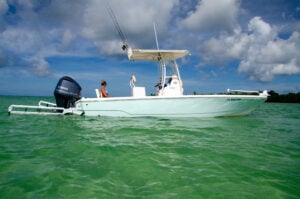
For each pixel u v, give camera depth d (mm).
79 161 3637
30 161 3605
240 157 3984
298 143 5211
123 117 8648
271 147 4793
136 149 4375
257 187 2787
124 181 2895
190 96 8367
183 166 3467
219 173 3209
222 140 5359
